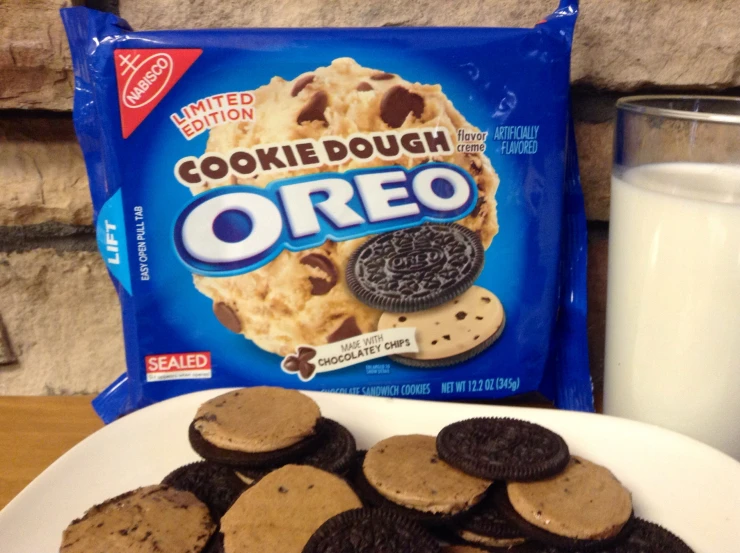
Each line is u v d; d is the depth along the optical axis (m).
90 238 0.30
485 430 0.23
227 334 0.27
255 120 0.24
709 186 0.23
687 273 0.23
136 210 0.25
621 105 0.25
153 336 0.26
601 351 0.32
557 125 0.26
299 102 0.24
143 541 0.19
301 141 0.25
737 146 0.23
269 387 0.25
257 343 0.27
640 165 0.25
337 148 0.25
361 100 0.25
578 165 0.29
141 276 0.25
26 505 0.20
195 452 0.23
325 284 0.26
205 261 0.26
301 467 0.21
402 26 0.27
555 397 0.29
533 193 0.26
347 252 0.26
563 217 0.28
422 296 0.27
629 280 0.25
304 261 0.26
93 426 0.29
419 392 0.28
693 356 0.23
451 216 0.26
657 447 0.23
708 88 0.29
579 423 0.24
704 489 0.21
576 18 0.25
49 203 0.29
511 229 0.27
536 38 0.25
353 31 0.24
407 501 0.20
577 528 0.19
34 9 0.26
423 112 0.25
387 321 0.27
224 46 0.24
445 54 0.25
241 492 0.22
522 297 0.27
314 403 0.24
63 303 0.31
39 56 0.27
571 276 0.29
